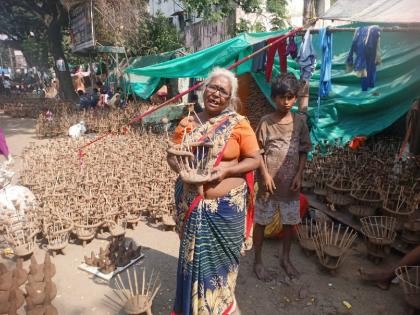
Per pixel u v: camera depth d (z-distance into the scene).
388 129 6.66
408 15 3.95
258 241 3.34
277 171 3.19
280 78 3.06
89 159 6.11
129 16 13.95
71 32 17.98
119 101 13.73
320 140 6.68
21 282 3.10
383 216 3.94
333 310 2.92
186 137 2.35
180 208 2.45
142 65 14.17
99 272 3.38
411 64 6.30
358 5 4.56
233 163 2.38
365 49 4.48
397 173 4.64
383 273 3.15
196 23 15.46
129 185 4.93
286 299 3.06
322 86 5.15
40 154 6.55
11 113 14.64
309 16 7.73
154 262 3.61
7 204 4.10
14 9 22.83
